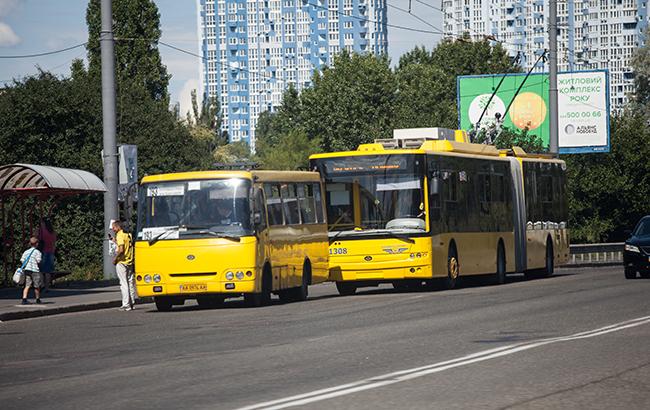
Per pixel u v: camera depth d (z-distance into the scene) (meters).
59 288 71.19
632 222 153.50
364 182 62.28
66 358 32.16
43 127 101.25
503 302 50.12
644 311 42.88
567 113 141.50
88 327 44.47
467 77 139.75
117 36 134.12
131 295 57.84
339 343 33.22
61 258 99.19
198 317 47.78
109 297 62.12
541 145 137.38
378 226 61.84
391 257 61.53
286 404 20.95
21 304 56.19
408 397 21.73
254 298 53.56
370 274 61.84
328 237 62.69
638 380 23.98
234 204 53.31
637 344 31.00
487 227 69.81
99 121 103.00
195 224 53.25
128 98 108.62
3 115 99.75
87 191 68.25
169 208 53.66
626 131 152.50
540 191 80.56
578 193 152.75
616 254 129.62
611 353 28.92
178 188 53.78
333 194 62.72
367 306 50.78
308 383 24.22
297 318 44.69
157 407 21.39
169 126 108.94
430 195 61.78
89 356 32.50
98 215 100.56
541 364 26.80
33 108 99.81
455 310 46.03
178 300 60.00
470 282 76.31
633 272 72.56
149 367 28.59
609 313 42.19
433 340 33.34
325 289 75.50
